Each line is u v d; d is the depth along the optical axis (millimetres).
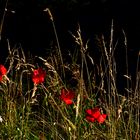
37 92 5379
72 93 4227
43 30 8125
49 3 8180
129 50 7281
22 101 4777
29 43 8031
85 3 7996
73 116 4645
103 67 6906
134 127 4738
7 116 4555
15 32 8234
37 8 8227
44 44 7934
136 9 7621
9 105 4617
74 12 8047
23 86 5508
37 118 4914
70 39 7852
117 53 7258
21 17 8289
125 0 7703
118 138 4410
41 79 4344
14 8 8328
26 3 8273
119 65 7035
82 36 7730
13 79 5645
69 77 5750
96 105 4781
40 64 6910
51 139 4523
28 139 4426
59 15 8102
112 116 4477
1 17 8367
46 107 5012
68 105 4801
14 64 7121
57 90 4781
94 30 7793
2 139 4406
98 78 6582
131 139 4410
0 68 4402
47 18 8133
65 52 7484
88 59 7043
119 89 6320
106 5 7844
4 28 8266
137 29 7496
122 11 7707
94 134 4328
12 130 4438
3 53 7824
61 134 4562
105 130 4594
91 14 7914
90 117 4117
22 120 4441
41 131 4617
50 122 4617
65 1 8102
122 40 7434
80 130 4469
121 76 6730
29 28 8203
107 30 7719
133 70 6879
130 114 4535
